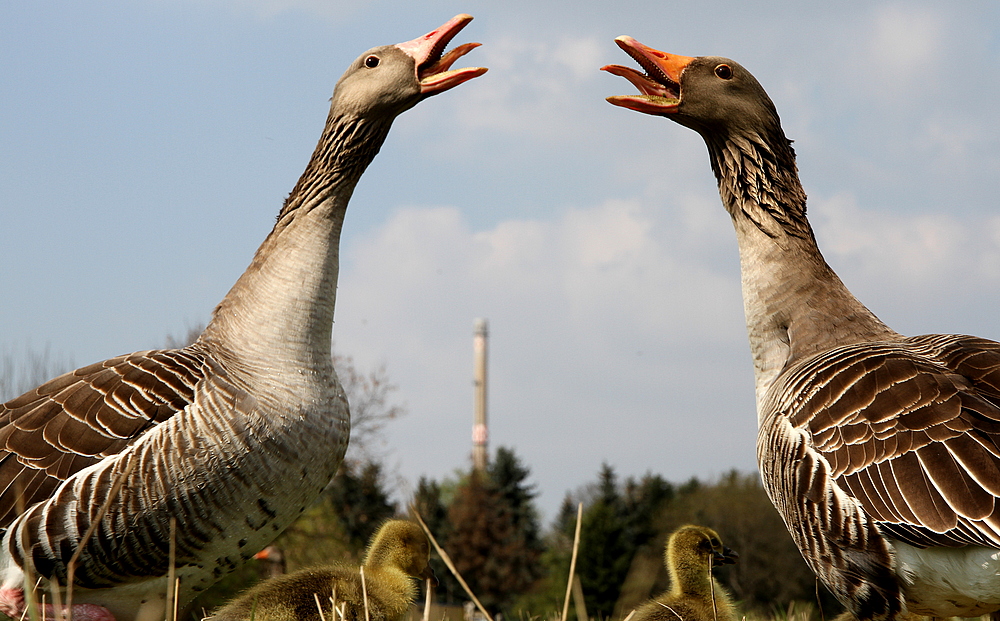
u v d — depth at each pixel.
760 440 6.41
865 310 7.03
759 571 46.56
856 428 5.55
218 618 7.15
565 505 69.50
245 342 6.58
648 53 7.76
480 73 7.42
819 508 5.64
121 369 6.26
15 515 5.81
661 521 58.12
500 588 55.66
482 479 64.62
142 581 6.11
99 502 5.82
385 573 8.00
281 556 29.31
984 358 5.75
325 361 6.81
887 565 5.44
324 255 6.95
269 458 6.30
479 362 103.31
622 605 8.12
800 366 6.47
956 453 5.17
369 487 36.88
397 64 7.39
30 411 6.17
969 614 5.61
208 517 6.10
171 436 5.99
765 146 7.45
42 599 5.91
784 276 7.10
